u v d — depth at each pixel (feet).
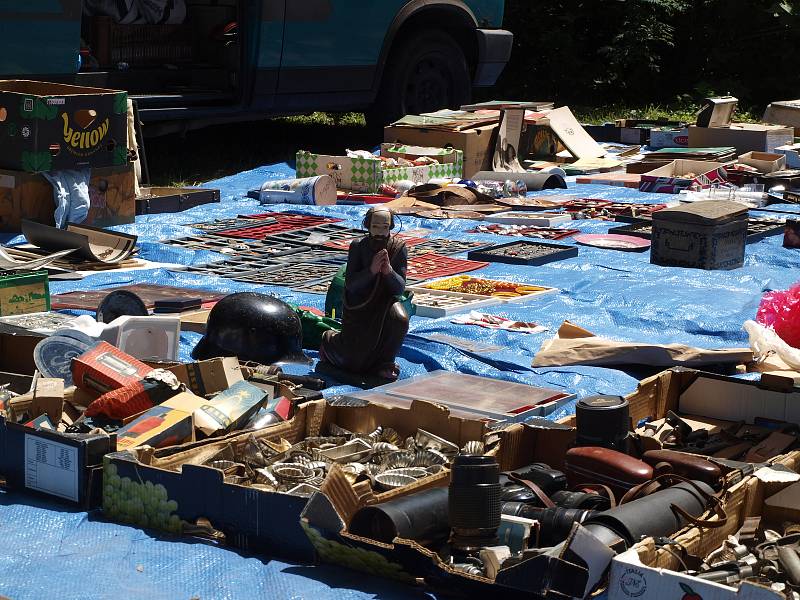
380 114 60.80
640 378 25.44
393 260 24.02
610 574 14.12
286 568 15.90
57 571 15.71
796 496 17.46
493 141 55.47
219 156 61.16
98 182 40.40
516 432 19.27
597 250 39.32
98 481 17.76
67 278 32.68
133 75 51.75
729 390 22.03
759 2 100.37
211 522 16.78
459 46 63.46
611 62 97.09
